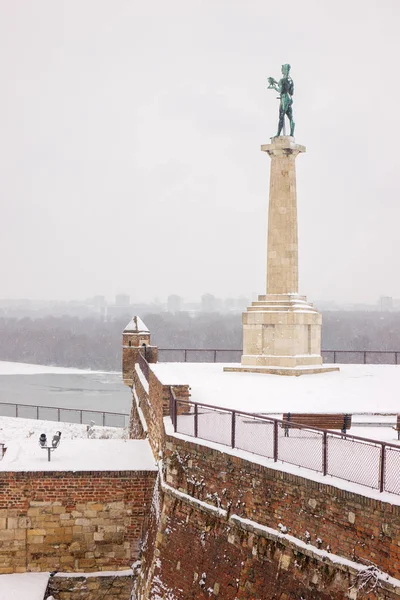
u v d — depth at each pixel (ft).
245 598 52.75
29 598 64.39
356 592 44.34
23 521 69.51
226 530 56.54
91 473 70.28
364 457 50.60
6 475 69.51
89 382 319.27
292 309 104.32
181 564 60.59
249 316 107.04
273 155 106.83
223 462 57.62
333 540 46.78
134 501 70.79
